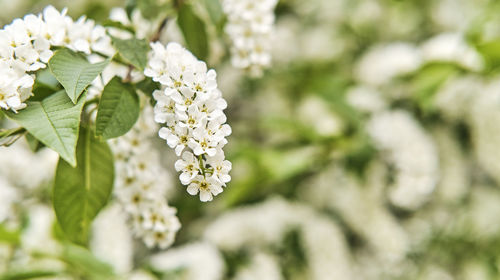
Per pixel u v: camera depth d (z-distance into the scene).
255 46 0.65
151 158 0.61
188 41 0.65
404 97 0.97
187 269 0.83
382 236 0.90
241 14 0.64
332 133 0.87
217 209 0.97
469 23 0.90
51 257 0.70
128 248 0.79
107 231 0.76
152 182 0.61
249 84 1.01
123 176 0.60
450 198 0.94
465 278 0.96
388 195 0.91
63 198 0.58
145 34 0.65
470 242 0.96
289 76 1.02
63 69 0.52
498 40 0.79
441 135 0.95
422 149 0.85
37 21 0.53
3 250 0.71
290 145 0.91
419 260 0.96
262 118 0.96
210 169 0.52
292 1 1.10
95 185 0.58
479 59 0.85
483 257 0.96
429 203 0.97
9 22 0.97
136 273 0.79
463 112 0.93
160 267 0.82
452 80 0.91
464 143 0.95
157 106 0.52
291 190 0.96
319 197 0.97
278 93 1.03
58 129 0.50
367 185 0.89
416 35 1.10
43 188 0.79
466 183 0.96
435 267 0.97
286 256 0.92
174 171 0.98
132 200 0.60
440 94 0.92
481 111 0.91
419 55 0.98
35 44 0.53
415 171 0.85
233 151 0.86
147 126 0.61
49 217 0.75
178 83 0.52
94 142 0.58
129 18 0.63
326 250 0.91
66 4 0.90
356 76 1.04
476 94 0.92
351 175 0.88
